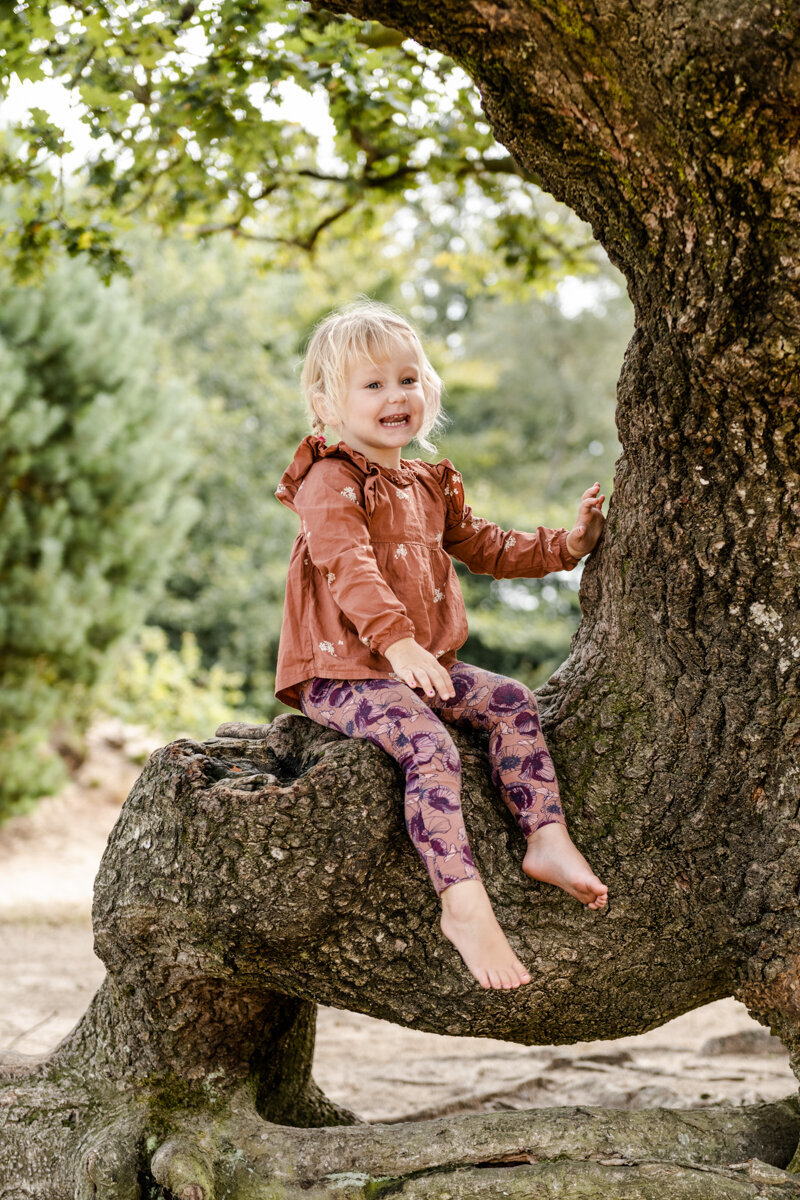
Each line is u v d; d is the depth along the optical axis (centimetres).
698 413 217
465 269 830
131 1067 271
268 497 1716
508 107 212
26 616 1007
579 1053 498
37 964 692
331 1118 307
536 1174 231
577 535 273
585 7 192
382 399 260
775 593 225
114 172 521
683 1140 243
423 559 263
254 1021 272
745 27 182
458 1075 473
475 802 242
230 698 1376
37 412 1008
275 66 436
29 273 531
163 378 1609
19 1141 272
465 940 221
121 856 254
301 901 231
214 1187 247
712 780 235
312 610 257
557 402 2284
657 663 240
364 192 625
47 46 425
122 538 1092
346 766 232
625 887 240
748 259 199
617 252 222
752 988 238
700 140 193
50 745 1255
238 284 1728
